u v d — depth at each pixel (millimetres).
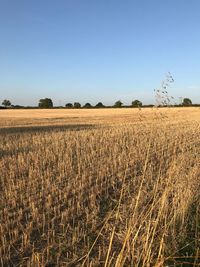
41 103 112812
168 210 8250
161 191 9664
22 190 10648
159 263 5512
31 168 13461
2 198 9844
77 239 7191
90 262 6285
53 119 52531
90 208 9039
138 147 16484
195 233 6988
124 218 8203
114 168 12961
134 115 60594
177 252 6457
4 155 16562
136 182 11422
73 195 10094
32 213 8445
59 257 6559
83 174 12328
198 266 5996
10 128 36000
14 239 7141
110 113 69938
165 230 6578
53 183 11234
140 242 6582
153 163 13891
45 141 21500
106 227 7594
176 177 10086
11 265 6328
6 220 8195
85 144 19203
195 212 8250
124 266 6035
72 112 76812
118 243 6992
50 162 14812
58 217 8414
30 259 6461
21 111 83250
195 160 13508
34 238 7363
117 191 10484
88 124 39344
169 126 25719
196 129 25297
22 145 19781
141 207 8695
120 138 20578
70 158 15312
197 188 9680
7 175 12312
